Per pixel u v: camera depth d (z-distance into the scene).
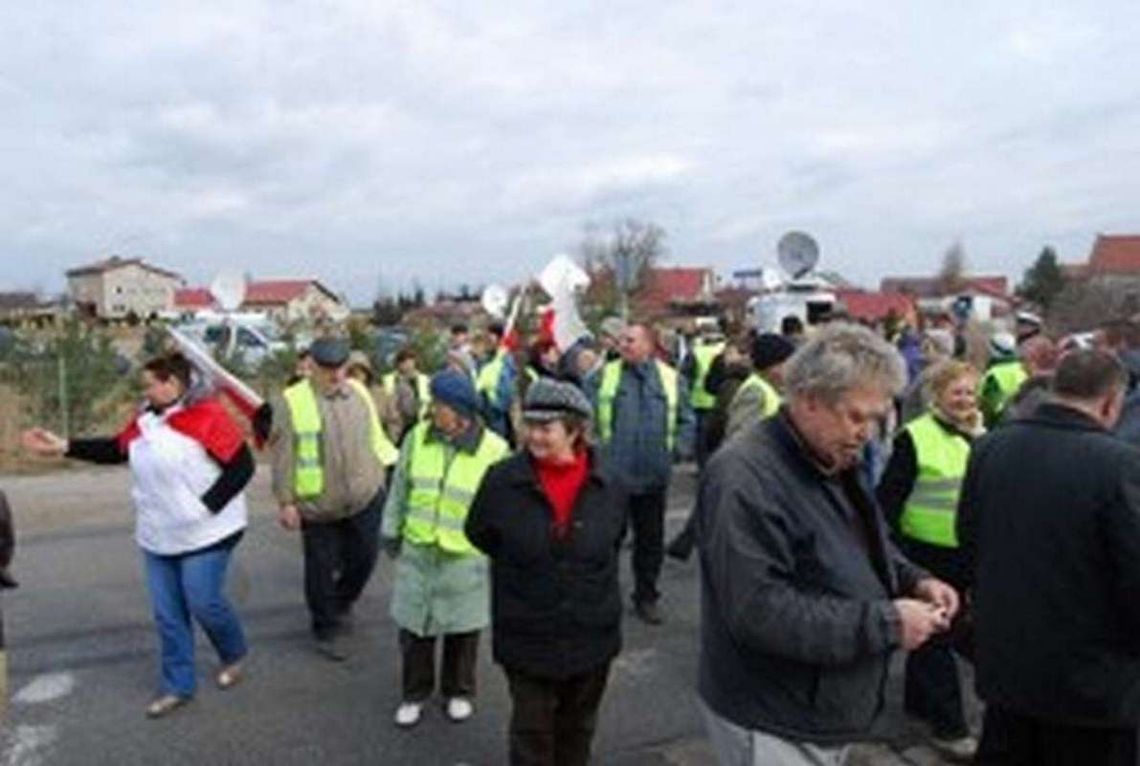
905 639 2.83
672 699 6.47
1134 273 68.50
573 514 4.55
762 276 21.17
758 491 2.94
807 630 2.81
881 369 2.90
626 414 7.85
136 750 5.83
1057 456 3.82
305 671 7.01
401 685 6.75
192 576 6.34
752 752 3.01
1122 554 3.61
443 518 5.91
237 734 6.01
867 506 3.10
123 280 91.75
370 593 8.82
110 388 18.75
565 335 13.09
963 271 76.06
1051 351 8.84
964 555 4.32
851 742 3.02
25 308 51.44
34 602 8.70
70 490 14.20
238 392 7.07
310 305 56.25
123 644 7.61
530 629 4.51
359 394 7.50
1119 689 3.74
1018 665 3.85
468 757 5.69
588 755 4.85
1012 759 4.06
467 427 5.98
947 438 5.41
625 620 8.04
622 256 29.44
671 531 11.11
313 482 7.16
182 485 6.21
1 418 18.05
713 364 12.17
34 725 6.18
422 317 30.61
